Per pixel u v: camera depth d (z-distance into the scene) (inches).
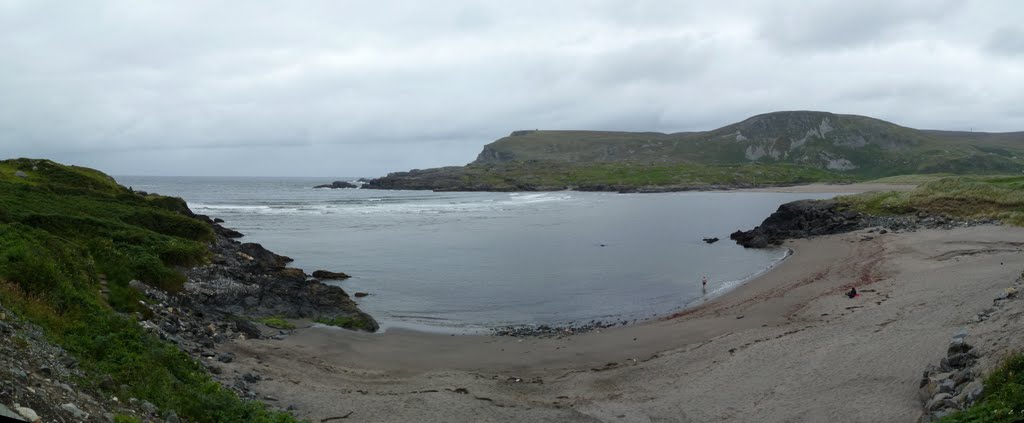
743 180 7460.6
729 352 843.4
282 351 854.5
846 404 616.7
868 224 2245.3
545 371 839.7
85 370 451.5
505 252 2027.6
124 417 389.1
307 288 1211.9
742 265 1764.3
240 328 925.8
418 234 2514.8
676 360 841.5
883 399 614.9
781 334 906.1
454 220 3144.7
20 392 338.3
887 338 797.9
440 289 1441.9
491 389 737.0
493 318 1178.6
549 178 7386.8
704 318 1098.7
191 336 818.2
